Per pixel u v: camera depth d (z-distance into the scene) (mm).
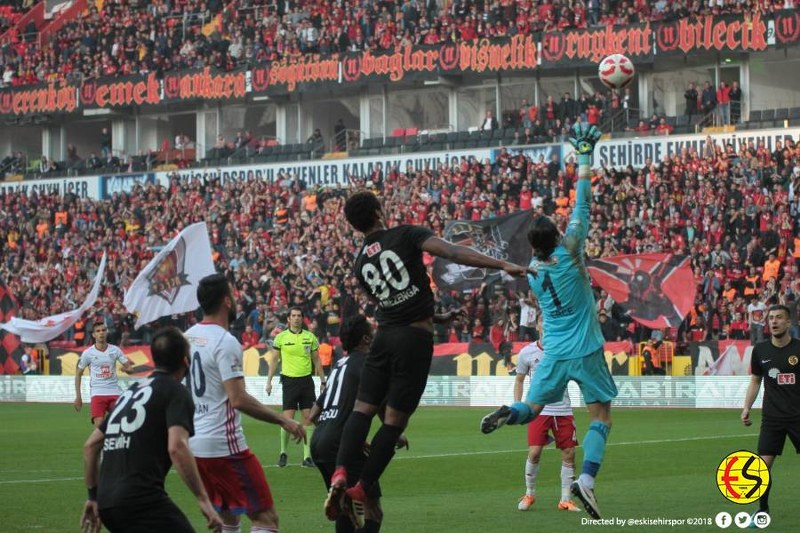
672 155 75188
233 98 95875
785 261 60562
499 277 62188
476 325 63125
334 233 73625
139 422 14727
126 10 106438
